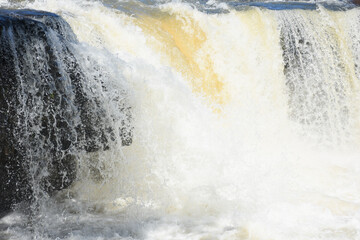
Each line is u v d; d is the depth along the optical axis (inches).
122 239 326.0
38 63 345.7
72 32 406.0
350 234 331.9
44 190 356.2
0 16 345.7
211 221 355.6
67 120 362.0
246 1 670.5
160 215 365.4
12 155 331.9
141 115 411.2
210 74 518.6
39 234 329.4
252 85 539.2
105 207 374.3
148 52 474.0
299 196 394.3
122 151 400.2
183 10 533.0
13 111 330.6
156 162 413.4
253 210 369.1
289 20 567.5
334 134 582.2
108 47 442.6
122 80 398.0
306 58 577.3
